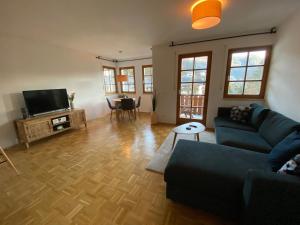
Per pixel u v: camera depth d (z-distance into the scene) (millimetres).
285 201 965
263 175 1031
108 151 2766
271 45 3008
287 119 1885
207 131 3668
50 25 2539
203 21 1935
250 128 2582
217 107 3752
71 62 4387
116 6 1966
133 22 2504
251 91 3398
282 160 1308
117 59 6242
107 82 6109
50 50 3793
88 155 2633
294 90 2223
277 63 2781
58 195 1705
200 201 1394
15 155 2695
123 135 3592
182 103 4223
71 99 4141
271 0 1919
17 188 1841
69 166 2297
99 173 2098
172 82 4133
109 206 1532
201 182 1317
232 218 1303
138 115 5766
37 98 3355
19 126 2996
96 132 3861
